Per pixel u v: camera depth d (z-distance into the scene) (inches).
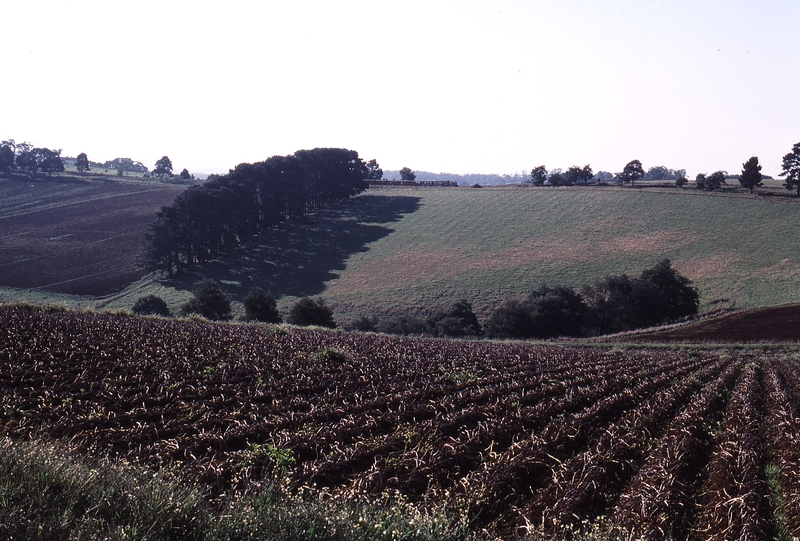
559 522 308.3
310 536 222.7
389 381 737.6
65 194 6338.6
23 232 4798.2
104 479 244.2
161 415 486.6
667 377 907.4
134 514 218.2
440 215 5093.5
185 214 3978.8
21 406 474.6
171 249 3890.3
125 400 523.8
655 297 2763.3
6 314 1074.7
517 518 324.8
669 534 301.3
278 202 4849.9
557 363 1085.8
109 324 1088.8
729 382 892.6
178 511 222.1
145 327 1115.3
